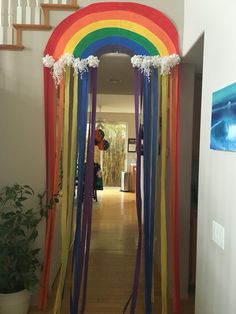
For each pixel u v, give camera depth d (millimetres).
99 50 2479
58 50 2436
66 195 2455
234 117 1280
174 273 2512
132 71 3191
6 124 2516
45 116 2475
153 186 2453
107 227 4957
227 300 1376
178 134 2504
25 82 2496
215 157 1548
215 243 1536
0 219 2428
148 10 2424
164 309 2412
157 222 3303
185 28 2361
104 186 9156
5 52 2471
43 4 2418
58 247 3115
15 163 2541
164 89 2408
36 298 2568
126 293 2807
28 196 2551
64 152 2459
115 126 9094
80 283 2471
